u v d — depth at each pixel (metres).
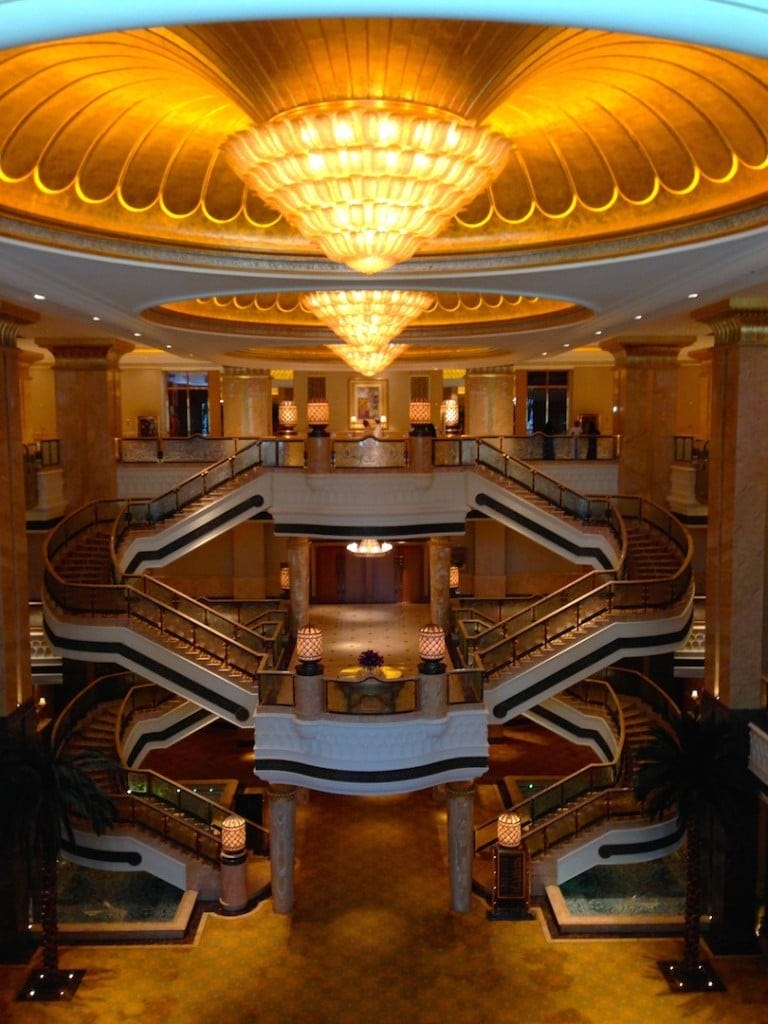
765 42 2.90
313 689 13.09
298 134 5.55
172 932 13.67
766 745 12.30
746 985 12.58
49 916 12.32
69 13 2.86
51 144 7.82
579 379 26.20
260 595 24.47
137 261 9.27
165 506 16.84
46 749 12.12
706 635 13.80
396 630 21.11
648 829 15.01
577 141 8.49
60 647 14.84
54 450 19.09
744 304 12.34
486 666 14.88
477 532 23.88
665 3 2.83
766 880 14.17
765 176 7.58
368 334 11.48
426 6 2.89
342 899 14.82
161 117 8.01
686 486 18.44
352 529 16.19
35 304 11.99
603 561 16.86
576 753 21.42
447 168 5.76
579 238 9.43
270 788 14.23
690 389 26.62
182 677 14.56
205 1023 11.70
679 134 7.85
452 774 13.45
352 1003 12.13
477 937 13.73
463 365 22.00
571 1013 11.92
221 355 20.39
